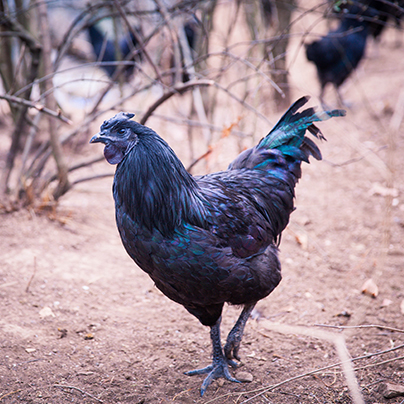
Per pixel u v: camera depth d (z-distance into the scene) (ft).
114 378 9.84
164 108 25.43
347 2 15.24
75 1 31.35
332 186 18.56
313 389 9.53
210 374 9.95
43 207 16.15
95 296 12.74
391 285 13.33
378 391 9.27
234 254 9.01
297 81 26.68
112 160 8.45
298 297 13.11
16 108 16.88
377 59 30.37
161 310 12.49
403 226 15.80
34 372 9.75
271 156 10.96
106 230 16.43
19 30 15.31
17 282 12.75
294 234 15.92
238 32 29.89
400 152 19.19
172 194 8.22
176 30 15.40
